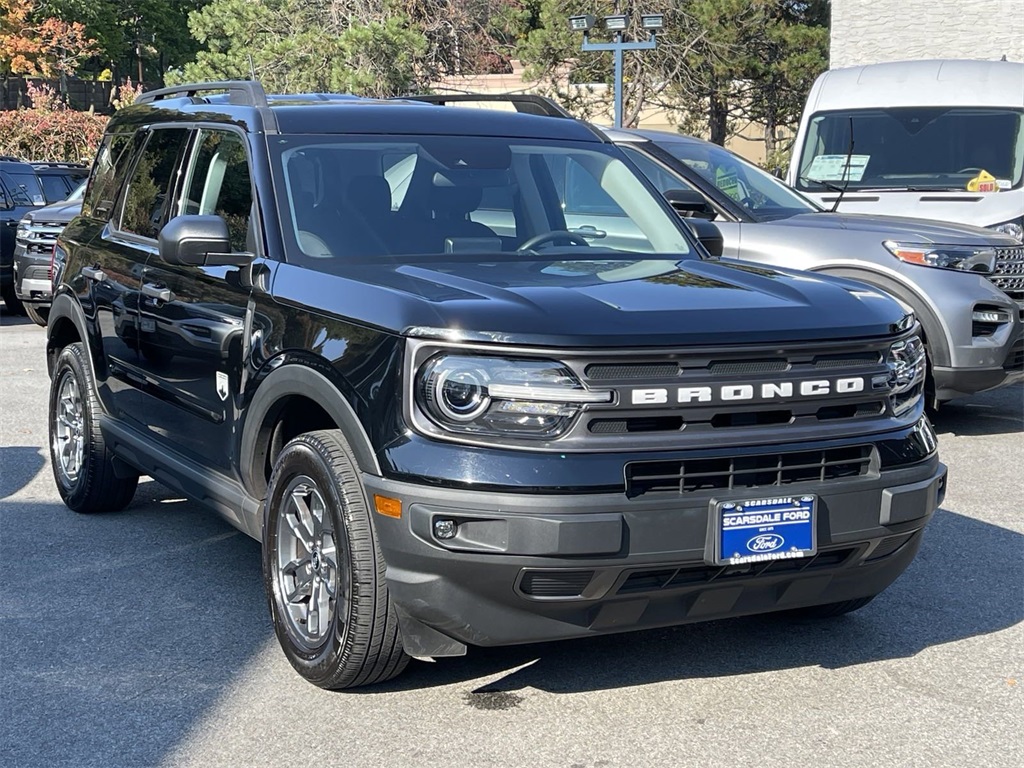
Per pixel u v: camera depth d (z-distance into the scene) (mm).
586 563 3768
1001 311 8445
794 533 3992
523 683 4453
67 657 4715
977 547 6137
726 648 4801
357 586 4066
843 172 11219
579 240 5254
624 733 4055
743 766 3818
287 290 4594
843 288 4523
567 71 33969
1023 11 19594
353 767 3822
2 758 3893
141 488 7324
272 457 4801
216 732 4066
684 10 32250
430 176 5211
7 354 12758
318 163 5105
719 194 8961
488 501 3746
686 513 3850
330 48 29125
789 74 32438
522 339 3814
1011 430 9062
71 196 15016
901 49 20359
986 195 10414
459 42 32844
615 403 3812
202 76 31359
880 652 4770
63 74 40094
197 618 5133
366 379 4027
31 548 6113
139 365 5816
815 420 4098
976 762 3855
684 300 4188
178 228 4762
